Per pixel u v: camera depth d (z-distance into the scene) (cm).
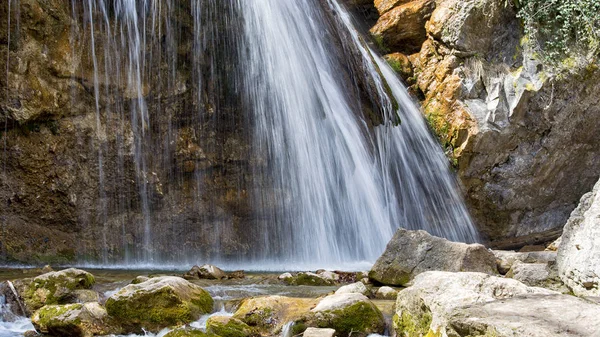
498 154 1333
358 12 1581
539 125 1324
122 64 1055
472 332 382
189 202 1123
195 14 1111
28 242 958
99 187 1037
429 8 1485
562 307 398
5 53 932
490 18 1341
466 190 1348
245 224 1169
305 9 1242
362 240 1230
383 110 1302
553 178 1400
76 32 1006
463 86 1345
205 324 548
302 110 1194
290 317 537
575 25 1323
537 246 1255
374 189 1273
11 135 950
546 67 1300
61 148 999
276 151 1176
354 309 536
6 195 948
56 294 605
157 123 1098
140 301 551
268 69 1173
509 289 475
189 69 1122
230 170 1162
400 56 1480
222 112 1152
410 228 1318
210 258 1123
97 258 1021
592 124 1365
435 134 1367
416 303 501
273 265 1089
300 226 1179
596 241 540
